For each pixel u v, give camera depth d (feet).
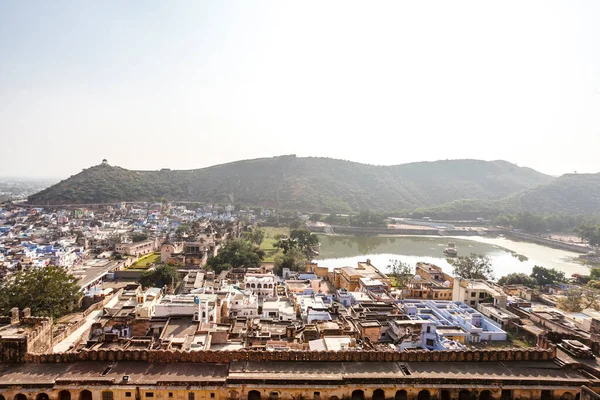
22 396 167.94
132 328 278.46
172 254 600.80
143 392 169.17
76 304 375.04
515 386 178.09
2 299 328.49
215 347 245.04
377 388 176.35
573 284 556.51
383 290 422.00
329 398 175.22
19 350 185.26
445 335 314.76
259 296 400.26
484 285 444.14
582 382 180.24
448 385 177.58
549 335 225.76
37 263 518.78
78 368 180.45
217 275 499.92
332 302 370.12
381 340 288.71
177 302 301.22
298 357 192.24
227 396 171.53
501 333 331.57
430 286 467.11
